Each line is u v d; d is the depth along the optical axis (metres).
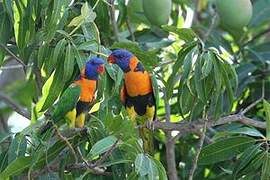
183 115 10.03
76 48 9.45
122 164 9.16
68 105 9.06
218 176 11.99
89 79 9.27
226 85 9.83
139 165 8.35
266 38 15.85
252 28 14.53
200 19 16.03
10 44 11.19
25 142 9.14
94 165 8.66
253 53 13.01
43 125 9.09
